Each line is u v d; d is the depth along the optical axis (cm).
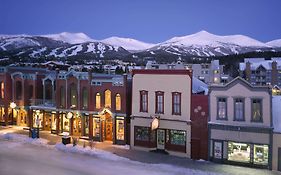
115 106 3756
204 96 3142
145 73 3484
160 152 3378
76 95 4125
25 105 4788
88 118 4012
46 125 4538
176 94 3306
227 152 3002
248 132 2898
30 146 3709
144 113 3484
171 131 3331
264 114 2850
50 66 6425
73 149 3491
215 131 3053
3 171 2759
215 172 2723
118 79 3738
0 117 5000
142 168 2856
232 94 2980
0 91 4994
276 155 2794
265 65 11438
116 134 3750
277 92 5553
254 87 2880
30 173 2714
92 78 4038
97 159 3169
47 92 4834
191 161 3088
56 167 2894
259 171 2769
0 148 3594
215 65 12312
